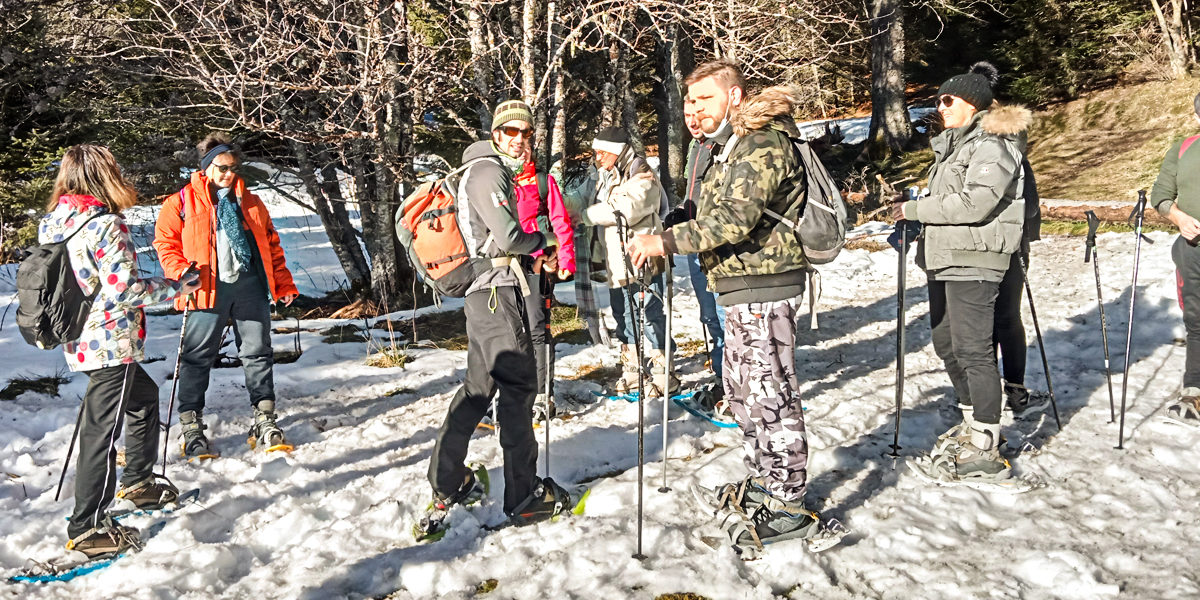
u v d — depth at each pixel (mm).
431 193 3385
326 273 11164
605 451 4391
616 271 4977
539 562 3158
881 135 17422
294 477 4258
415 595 3023
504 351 3346
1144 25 16047
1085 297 7258
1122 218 10664
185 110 9758
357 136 7758
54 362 6414
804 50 8711
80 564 3346
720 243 2955
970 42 20656
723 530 3268
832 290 8695
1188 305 4301
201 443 4613
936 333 4086
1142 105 15289
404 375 6352
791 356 3174
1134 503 3445
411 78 7762
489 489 3824
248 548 3428
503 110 3369
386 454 4578
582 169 9398
